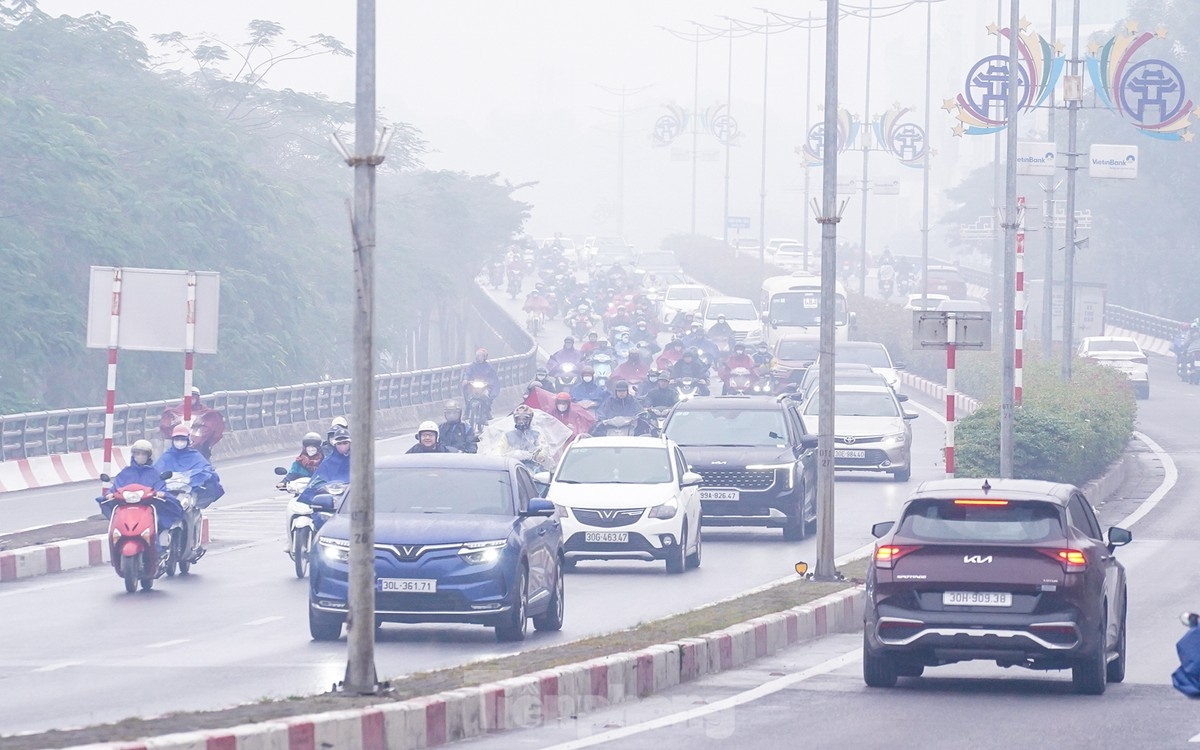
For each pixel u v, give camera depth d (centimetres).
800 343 13288
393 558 3906
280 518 7069
